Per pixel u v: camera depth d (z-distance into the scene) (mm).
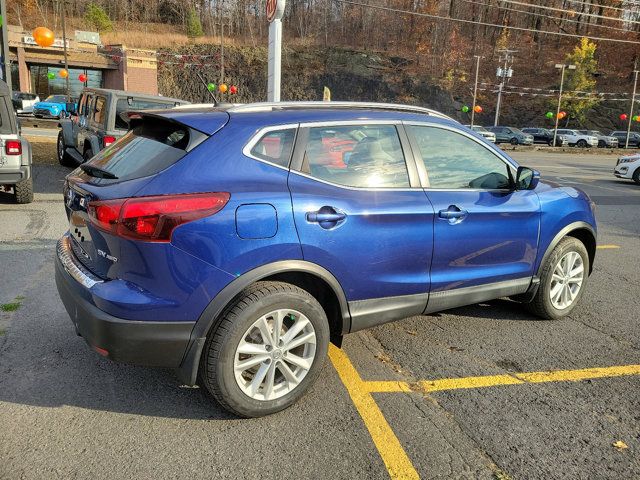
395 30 74000
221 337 2801
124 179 2871
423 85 64500
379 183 3361
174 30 77250
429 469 2637
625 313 4957
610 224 9633
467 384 3500
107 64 45031
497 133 42406
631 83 69188
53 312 4430
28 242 6539
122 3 77688
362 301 3309
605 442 2904
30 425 2895
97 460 2623
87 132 10070
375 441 2848
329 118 3262
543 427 3031
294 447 2775
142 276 2691
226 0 77125
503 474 2615
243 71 60594
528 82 69125
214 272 2752
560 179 17812
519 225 4051
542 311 4566
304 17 75938
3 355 3666
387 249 3303
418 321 4582
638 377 3672
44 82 45062
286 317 3059
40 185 10461
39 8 67438
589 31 75562
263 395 2986
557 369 3760
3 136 8062
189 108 3334
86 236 3010
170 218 2656
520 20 78625
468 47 74250
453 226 3609
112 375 3467
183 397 3234
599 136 46125
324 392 3344
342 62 65188
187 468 2586
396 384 3471
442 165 3701
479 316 4734
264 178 2943
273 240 2875
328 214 3049
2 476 2480
